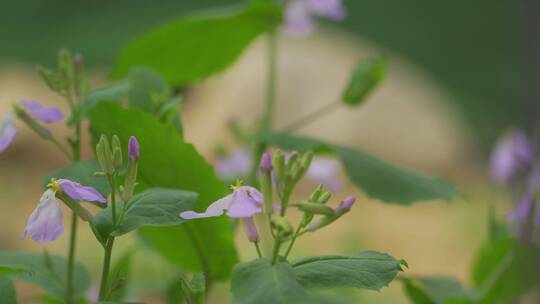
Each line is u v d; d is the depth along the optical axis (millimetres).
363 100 731
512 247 677
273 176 545
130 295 781
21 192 2531
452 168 3047
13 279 601
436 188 683
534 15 663
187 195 553
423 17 5043
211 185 608
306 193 2389
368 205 2309
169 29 722
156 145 606
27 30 4695
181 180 608
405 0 5125
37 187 2637
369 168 677
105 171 542
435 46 4922
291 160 540
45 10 4820
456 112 3342
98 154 542
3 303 562
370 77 729
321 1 792
